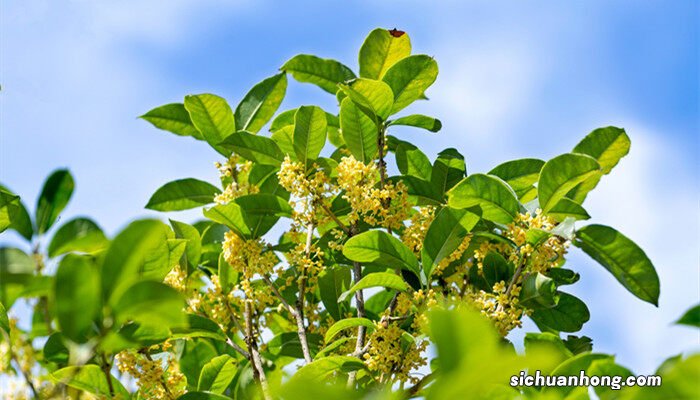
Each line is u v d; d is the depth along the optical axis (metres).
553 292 3.89
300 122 4.50
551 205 3.99
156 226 2.11
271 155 4.71
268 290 4.58
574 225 3.74
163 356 4.35
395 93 4.58
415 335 4.00
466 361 1.30
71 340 2.06
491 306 3.74
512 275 4.25
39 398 2.86
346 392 1.47
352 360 3.71
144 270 3.11
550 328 4.61
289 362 5.03
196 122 4.92
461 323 1.35
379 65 4.99
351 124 4.61
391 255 4.05
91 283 2.07
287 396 1.44
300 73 5.06
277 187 5.01
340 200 4.73
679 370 1.65
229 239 4.35
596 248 3.94
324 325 4.93
